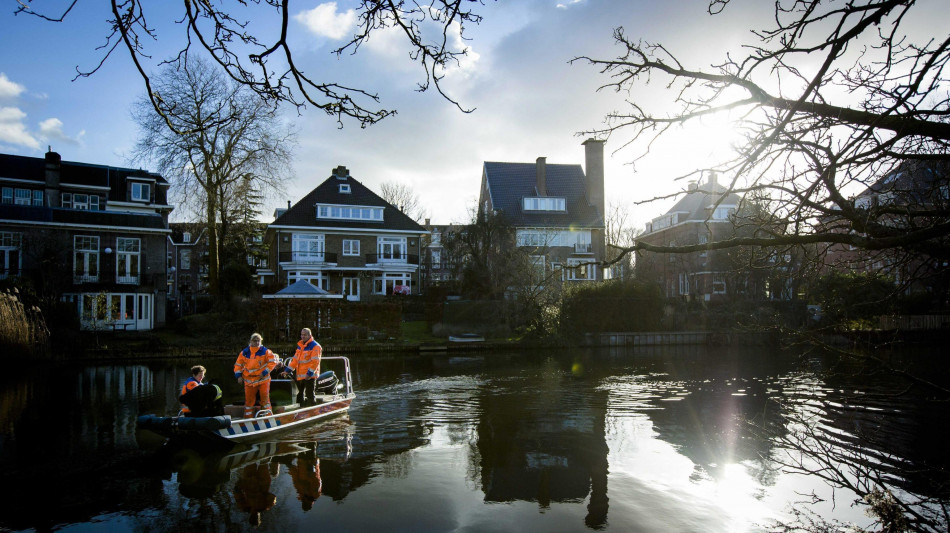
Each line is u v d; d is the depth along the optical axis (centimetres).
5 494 852
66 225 3169
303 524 743
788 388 1794
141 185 4391
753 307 3416
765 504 795
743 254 562
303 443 1138
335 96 396
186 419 1031
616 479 916
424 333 3575
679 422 1316
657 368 2358
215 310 3403
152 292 3384
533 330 3322
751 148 391
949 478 637
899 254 463
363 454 1060
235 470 964
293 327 3148
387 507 800
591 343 3406
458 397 1661
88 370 2314
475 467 981
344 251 4619
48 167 3947
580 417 1381
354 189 4812
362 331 3238
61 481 910
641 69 411
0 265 3030
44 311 2695
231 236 4588
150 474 943
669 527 729
